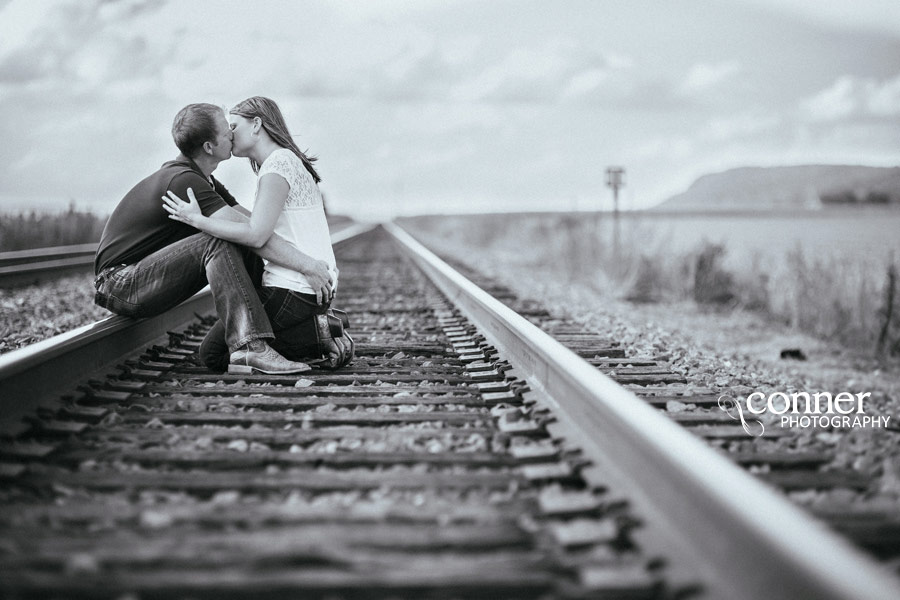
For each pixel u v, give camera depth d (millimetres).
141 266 4699
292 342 4980
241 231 4559
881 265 12688
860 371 9867
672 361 6293
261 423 3762
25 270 11656
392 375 4848
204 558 2176
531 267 23672
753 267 16344
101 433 3496
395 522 2518
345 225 60312
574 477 2877
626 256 17453
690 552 2123
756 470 3193
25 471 2965
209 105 4711
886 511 2664
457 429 3617
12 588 1995
